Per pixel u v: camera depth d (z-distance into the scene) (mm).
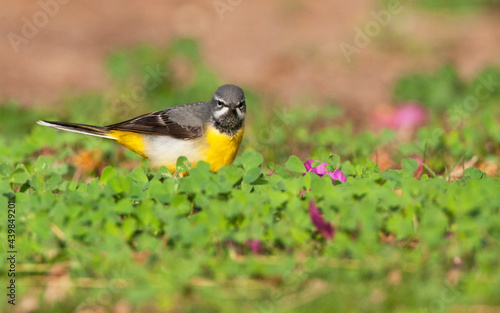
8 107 17578
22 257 8289
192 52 20953
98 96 19922
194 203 9414
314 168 10531
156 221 8734
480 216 8305
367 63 24594
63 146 14938
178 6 31188
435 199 9078
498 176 12617
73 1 31484
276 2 31516
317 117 18203
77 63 24703
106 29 28297
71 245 8344
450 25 27781
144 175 10484
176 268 7594
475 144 13789
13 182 10273
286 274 7742
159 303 7363
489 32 26688
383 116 17641
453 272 7785
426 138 13664
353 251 7957
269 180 10062
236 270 7766
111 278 7805
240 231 8344
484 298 7270
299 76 23516
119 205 8914
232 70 24203
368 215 8398
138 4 31562
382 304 7301
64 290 7730
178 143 12492
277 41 26953
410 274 7723
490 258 7688
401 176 10383
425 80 19359
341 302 7359
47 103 20016
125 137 12938
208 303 7402
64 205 8781
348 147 14336
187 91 19875
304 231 8438
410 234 8375
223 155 12633
